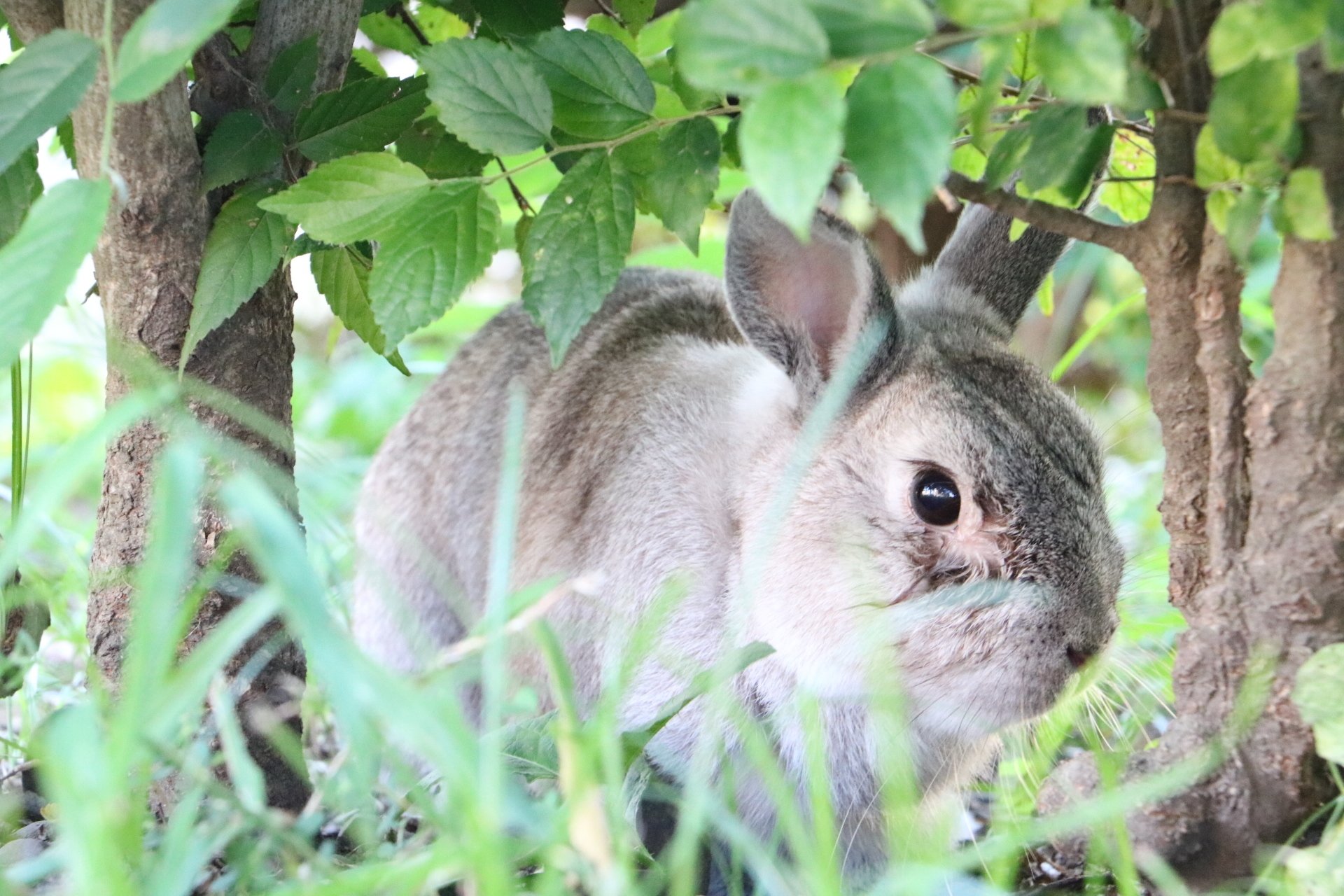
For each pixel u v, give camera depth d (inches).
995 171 157.3
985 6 125.6
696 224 175.5
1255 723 154.9
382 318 166.1
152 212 170.1
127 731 102.4
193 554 175.0
